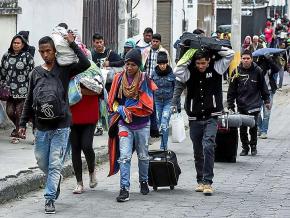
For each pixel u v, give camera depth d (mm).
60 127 12180
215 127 13922
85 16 24062
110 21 26188
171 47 33500
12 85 17906
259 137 21656
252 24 50781
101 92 13609
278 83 35594
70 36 12180
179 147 19891
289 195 14000
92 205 13023
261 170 16562
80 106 13500
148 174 14148
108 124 13891
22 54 18047
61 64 12172
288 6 67688
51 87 12039
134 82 13281
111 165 13734
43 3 21328
